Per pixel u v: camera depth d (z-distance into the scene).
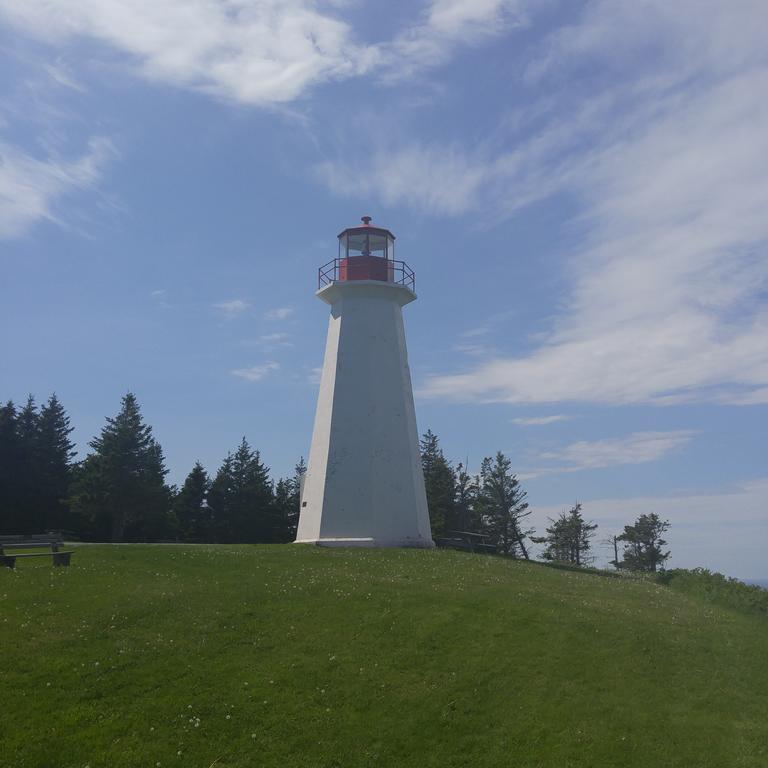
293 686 17.84
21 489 65.38
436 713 17.23
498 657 19.78
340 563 29.86
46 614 20.61
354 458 38.22
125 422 70.06
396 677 18.56
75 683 17.08
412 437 40.44
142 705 16.56
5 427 65.44
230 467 75.62
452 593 24.56
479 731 16.75
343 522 37.44
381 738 16.28
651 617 23.84
